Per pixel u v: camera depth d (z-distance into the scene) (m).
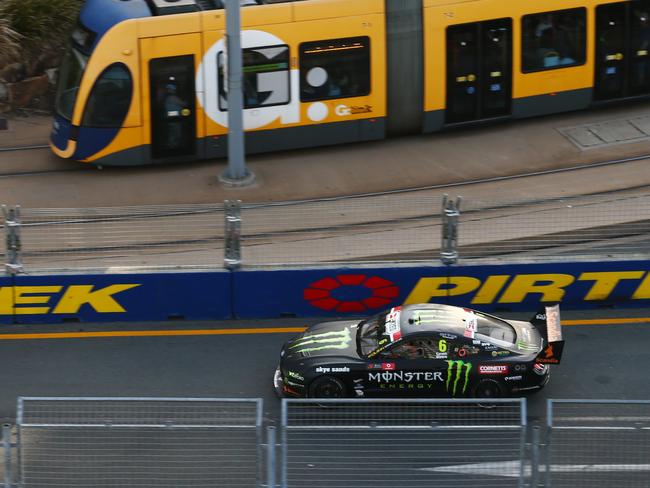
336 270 60.66
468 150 84.62
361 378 51.56
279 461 45.22
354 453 45.47
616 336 59.19
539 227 60.03
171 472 43.97
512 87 86.31
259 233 60.19
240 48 74.94
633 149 84.19
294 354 52.88
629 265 60.91
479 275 60.72
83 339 59.56
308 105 82.25
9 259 60.00
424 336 51.69
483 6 83.00
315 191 78.25
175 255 60.53
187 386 54.94
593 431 43.28
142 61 77.56
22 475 42.25
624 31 87.38
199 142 81.25
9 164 83.19
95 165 82.25
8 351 58.28
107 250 59.84
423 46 82.94
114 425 41.44
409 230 60.12
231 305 61.47
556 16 85.00
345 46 81.25
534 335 53.62
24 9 94.44
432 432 44.31
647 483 42.41
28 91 93.00
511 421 49.62
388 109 84.69
